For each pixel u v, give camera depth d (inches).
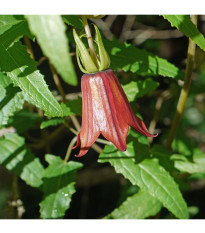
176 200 13.2
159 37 22.0
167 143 15.8
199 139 25.6
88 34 10.8
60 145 24.4
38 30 7.1
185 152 18.3
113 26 22.7
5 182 19.4
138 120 11.6
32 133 23.3
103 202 24.3
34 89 10.5
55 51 7.0
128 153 13.7
